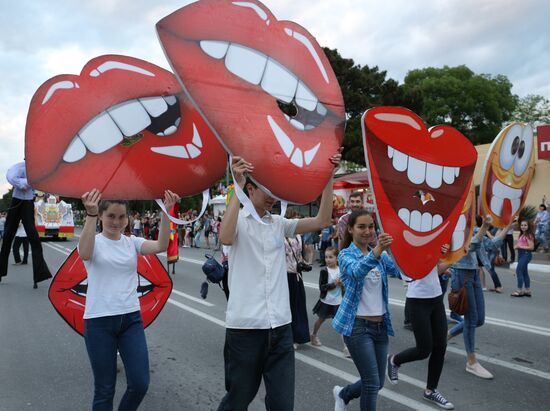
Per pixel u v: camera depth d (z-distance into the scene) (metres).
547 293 9.76
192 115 3.49
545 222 15.55
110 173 3.24
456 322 6.97
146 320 4.50
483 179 5.18
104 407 3.00
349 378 4.66
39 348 5.63
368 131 3.50
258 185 2.73
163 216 3.35
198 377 4.70
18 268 12.97
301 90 2.96
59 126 3.09
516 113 42.91
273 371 2.64
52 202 27.12
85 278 4.40
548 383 4.56
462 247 4.50
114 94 3.28
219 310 7.73
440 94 39.81
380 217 3.54
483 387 4.45
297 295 5.54
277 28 2.93
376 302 3.34
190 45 2.60
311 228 2.96
